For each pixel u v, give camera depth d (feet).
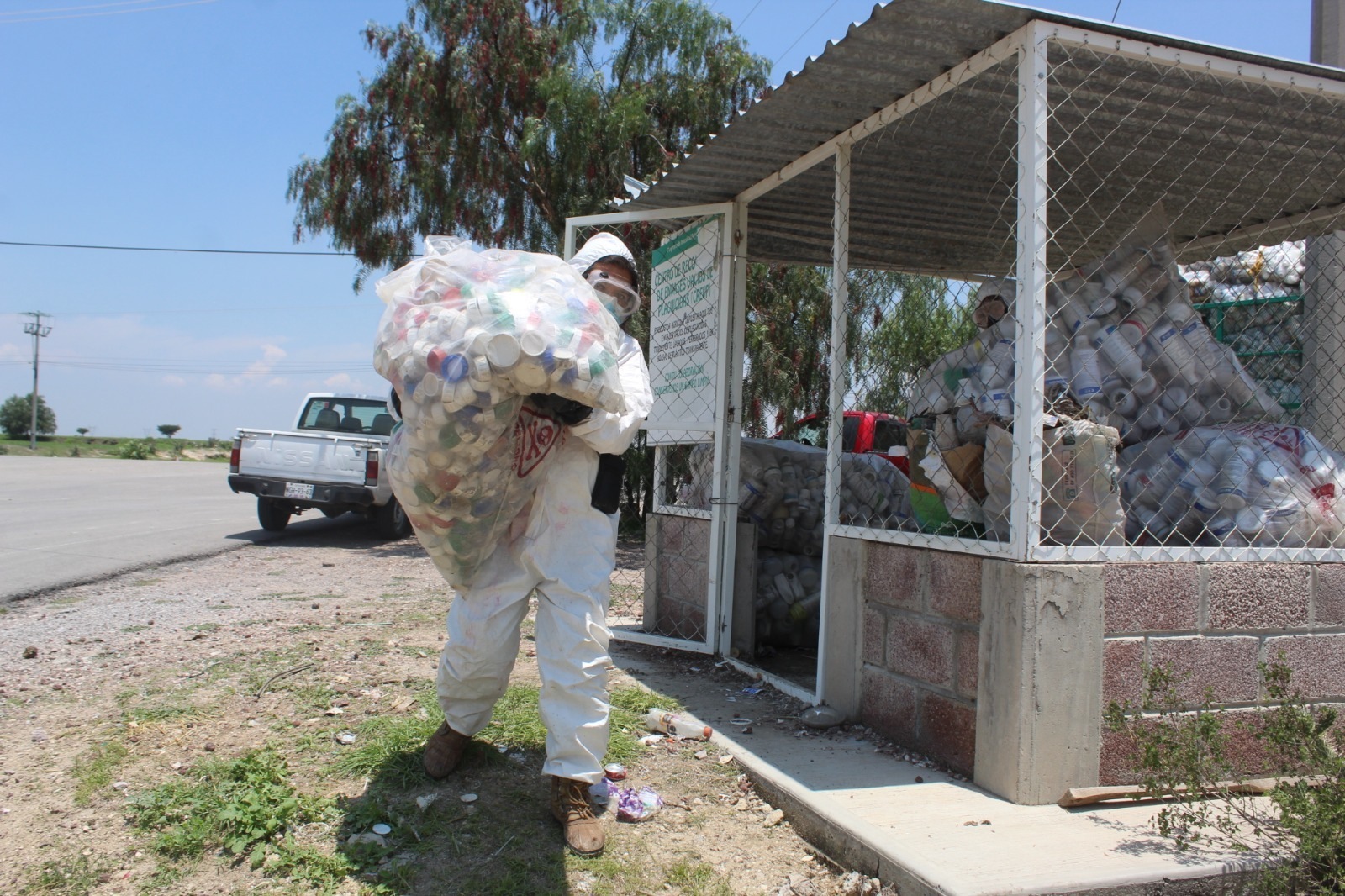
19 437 254.06
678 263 19.38
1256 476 11.98
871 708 13.32
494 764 11.23
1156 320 13.14
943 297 20.86
